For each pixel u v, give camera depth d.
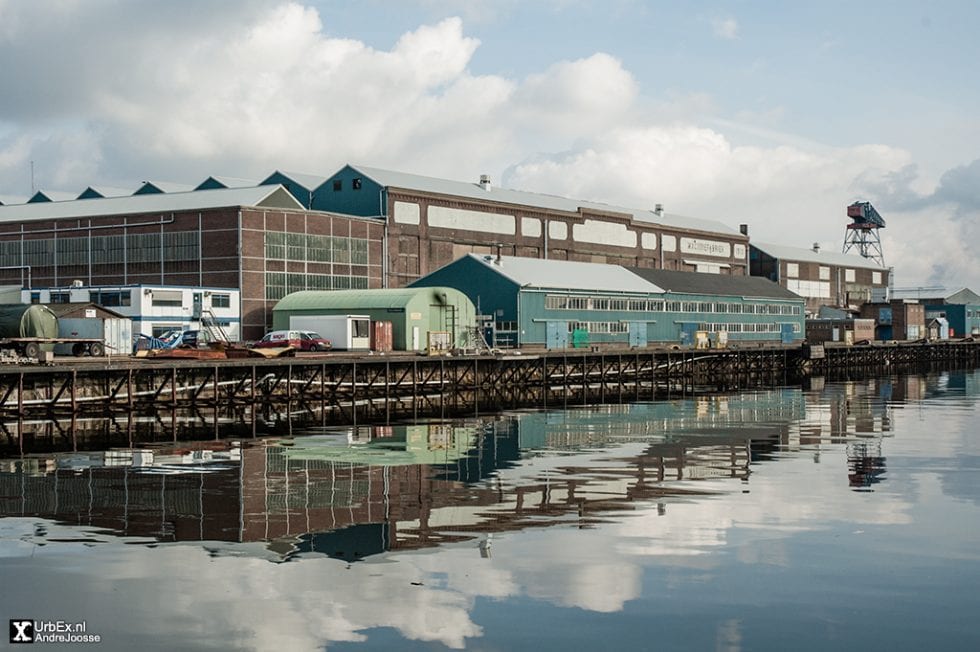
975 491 34.41
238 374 70.25
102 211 107.38
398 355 84.12
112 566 24.52
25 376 60.50
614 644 19.61
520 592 22.53
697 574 23.89
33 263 110.06
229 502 32.56
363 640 19.80
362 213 120.00
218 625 20.55
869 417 63.31
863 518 29.83
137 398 65.38
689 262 170.12
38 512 30.86
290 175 127.69
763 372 128.75
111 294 89.12
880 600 22.09
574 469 39.84
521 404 75.00
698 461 42.06
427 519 29.80
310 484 36.19
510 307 102.88
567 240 144.25
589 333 111.12
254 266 100.19
